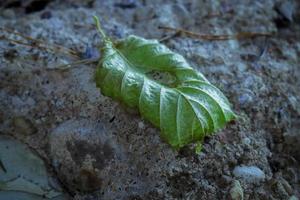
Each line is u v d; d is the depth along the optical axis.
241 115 0.35
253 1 0.41
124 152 0.33
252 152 0.33
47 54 0.36
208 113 0.32
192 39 0.38
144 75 0.34
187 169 0.32
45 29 0.38
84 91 0.34
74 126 0.34
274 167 0.34
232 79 0.36
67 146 0.33
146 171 0.32
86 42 0.37
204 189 0.32
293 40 0.40
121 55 0.34
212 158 0.33
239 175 0.33
